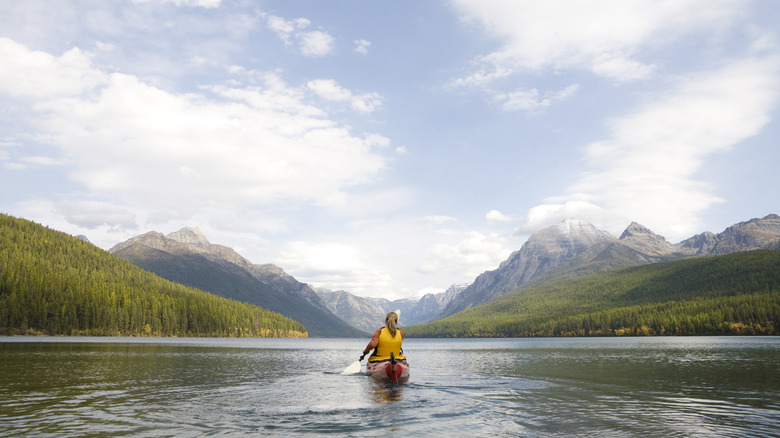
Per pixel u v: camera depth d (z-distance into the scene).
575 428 11.38
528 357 49.44
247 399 15.56
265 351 67.31
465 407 14.09
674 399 16.36
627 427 11.54
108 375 24.59
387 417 12.50
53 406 14.33
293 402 14.87
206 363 35.62
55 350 53.78
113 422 11.84
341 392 17.12
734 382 22.00
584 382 21.70
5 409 13.78
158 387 19.11
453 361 42.16
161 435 10.42
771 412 13.84
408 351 79.62
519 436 10.45
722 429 11.40
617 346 88.06
